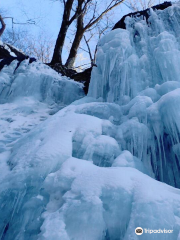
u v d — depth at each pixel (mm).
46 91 7328
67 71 10102
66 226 1829
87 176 2221
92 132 3334
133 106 3664
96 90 5520
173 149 3090
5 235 2109
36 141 3238
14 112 6242
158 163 3141
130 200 1923
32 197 2318
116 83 5031
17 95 7188
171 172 3057
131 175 2201
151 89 4102
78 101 5207
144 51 5359
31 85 7277
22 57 8586
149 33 5871
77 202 1931
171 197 1835
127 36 5648
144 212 1712
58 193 2260
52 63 10969
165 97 3203
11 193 2350
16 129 5160
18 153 3107
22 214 2205
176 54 4445
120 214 1890
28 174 2477
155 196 1821
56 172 2459
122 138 3375
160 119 3225
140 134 3186
